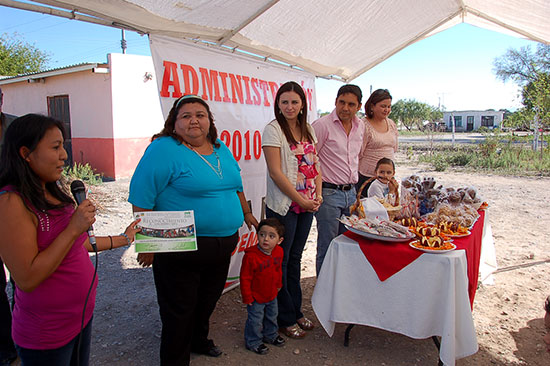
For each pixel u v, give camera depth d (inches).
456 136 1689.2
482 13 198.2
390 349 127.2
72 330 70.9
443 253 104.8
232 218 109.2
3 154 63.9
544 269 197.0
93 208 67.3
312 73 224.1
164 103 131.5
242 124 166.1
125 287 175.6
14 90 592.7
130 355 123.0
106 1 102.9
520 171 554.6
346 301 115.2
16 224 61.2
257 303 122.7
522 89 837.8
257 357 122.3
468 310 104.1
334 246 116.0
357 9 165.0
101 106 484.1
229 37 147.7
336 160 142.3
